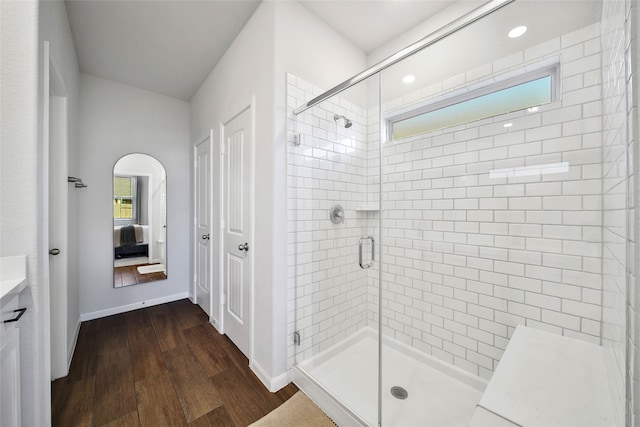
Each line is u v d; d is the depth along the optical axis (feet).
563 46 4.20
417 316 6.25
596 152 3.87
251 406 4.93
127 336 7.57
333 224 6.41
